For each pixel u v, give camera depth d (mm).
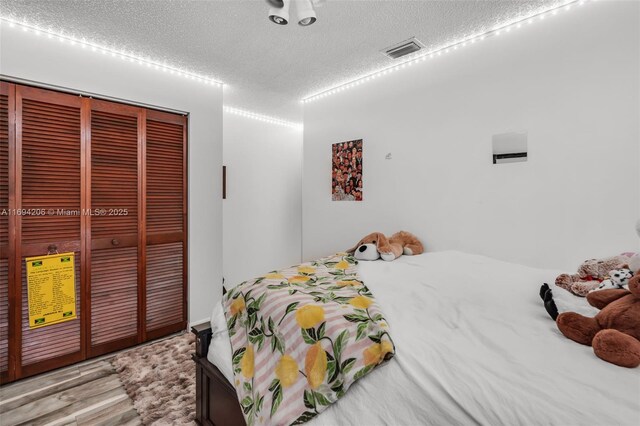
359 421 908
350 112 2980
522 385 777
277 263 4289
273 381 1128
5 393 1854
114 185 2330
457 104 2236
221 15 1858
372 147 2805
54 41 2047
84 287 2189
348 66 2604
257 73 2730
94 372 2086
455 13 1854
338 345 1031
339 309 1204
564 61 1775
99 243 2256
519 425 694
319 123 3291
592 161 1693
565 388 750
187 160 2764
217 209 2957
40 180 2016
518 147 1951
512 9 1813
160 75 2551
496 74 2041
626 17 1585
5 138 1897
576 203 1747
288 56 2406
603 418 651
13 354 1932
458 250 2232
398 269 1787
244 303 1469
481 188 2123
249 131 3924
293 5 1778
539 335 1022
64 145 2107
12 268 1925
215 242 2945
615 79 1621
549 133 1835
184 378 2010
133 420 1649
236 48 2270
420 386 850
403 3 1749
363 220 2904
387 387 905
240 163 3838
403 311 1253
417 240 2404
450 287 1430
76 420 1647
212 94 2896
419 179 2475
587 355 891
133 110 2430
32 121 1985
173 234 2666
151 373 2064
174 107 2639
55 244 2072
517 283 1416
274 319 1256
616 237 1626
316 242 3346
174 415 1667
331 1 1733
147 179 2508
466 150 2193
